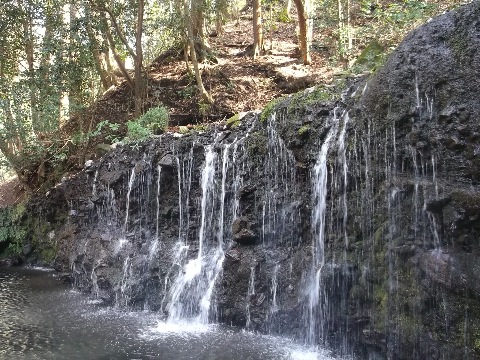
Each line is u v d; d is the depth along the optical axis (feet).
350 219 17.25
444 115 13.82
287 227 20.13
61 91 39.14
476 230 12.94
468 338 12.64
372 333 15.34
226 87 39.50
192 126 33.96
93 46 38.24
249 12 71.15
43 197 36.88
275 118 21.39
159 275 23.80
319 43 43.96
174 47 47.65
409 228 14.66
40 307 23.94
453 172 13.70
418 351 13.89
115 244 26.76
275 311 18.92
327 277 17.33
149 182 26.35
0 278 31.55
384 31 27.71
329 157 18.35
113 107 42.52
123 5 39.17
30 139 39.17
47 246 36.04
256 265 20.08
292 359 16.38
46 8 39.32
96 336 19.20
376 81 16.51
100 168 30.12
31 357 16.92
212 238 23.31
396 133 15.48
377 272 15.65
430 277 13.64
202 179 24.25
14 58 41.91
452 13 14.61
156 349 17.57
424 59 14.78
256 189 21.62
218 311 20.85
